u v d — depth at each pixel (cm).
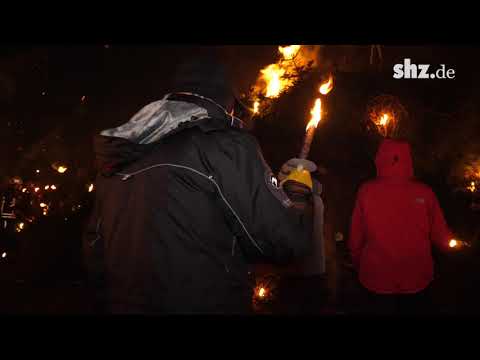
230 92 195
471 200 834
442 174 919
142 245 174
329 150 922
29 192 694
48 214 686
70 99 993
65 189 720
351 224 360
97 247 194
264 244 174
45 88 953
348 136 941
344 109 946
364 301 511
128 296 176
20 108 905
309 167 372
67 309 495
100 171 193
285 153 858
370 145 948
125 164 183
